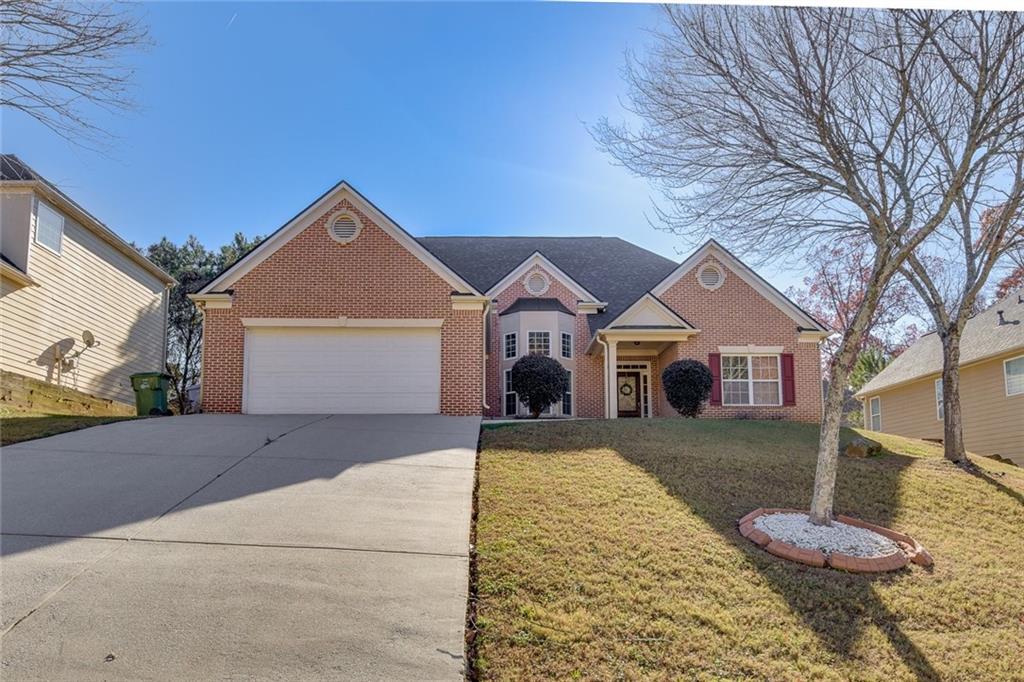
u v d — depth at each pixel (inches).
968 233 459.5
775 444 459.2
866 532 279.1
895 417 927.7
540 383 665.0
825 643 195.0
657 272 922.1
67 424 446.9
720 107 346.9
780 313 724.7
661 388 766.5
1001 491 375.2
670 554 243.8
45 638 165.5
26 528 239.0
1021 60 326.3
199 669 156.0
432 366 594.9
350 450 385.4
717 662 179.8
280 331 596.4
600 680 167.3
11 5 381.1
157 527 243.9
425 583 206.2
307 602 189.9
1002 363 695.7
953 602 227.9
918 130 369.1
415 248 610.5
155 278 892.0
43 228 639.8
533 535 251.4
